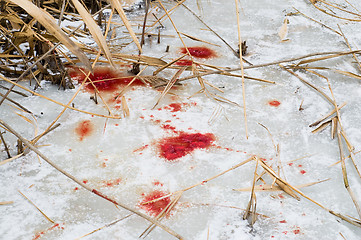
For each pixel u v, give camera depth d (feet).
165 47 7.83
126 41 7.97
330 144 5.41
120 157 5.15
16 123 5.64
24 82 6.51
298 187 4.68
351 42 7.95
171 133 5.60
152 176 4.87
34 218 4.29
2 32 6.84
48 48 6.41
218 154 5.23
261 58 7.47
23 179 4.76
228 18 8.92
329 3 9.58
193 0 9.74
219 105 6.20
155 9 9.18
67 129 5.60
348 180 4.82
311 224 4.24
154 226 4.21
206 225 4.24
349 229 4.18
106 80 6.75
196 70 6.72
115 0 4.44
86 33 8.00
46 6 8.31
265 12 9.18
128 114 5.94
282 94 6.48
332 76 6.89
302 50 7.70
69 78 6.42
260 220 4.30
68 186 4.70
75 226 4.21
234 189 4.70
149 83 6.74
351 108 6.06
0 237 4.05
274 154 5.23
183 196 4.61
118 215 4.36
